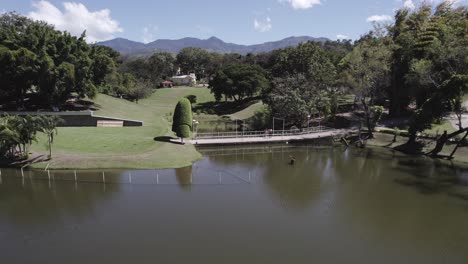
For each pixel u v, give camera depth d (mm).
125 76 108375
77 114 55531
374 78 52594
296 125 60812
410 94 56562
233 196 28891
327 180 34094
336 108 66812
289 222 23766
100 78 69000
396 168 38656
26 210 25438
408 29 69312
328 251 19859
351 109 70062
